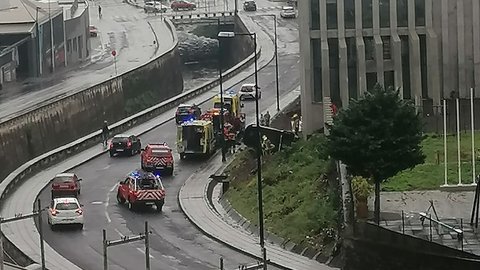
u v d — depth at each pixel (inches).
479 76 3472.0
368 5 3449.8
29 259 2613.2
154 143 4173.2
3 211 3142.2
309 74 3459.6
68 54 6235.2
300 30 3508.9
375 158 2380.7
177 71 6579.7
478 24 3449.8
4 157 4170.8
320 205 2736.2
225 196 3248.0
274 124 4077.3
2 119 4308.6
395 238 2285.9
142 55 6427.2
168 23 7436.0
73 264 2561.5
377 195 2409.0
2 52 5502.0
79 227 2928.2
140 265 2549.2
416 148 2416.3
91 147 4151.1
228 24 7647.6
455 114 3336.6
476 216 2342.5
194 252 2664.9
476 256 2145.7
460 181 2679.6
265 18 7568.9
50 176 3654.0
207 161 3806.6
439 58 3479.3
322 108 3467.0
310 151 3218.5
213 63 7529.5
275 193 3016.7
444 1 3449.8
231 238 2763.3
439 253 2203.5
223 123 3762.3
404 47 3476.9
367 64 3452.3
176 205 3198.8
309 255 2549.2
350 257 2379.4
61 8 6146.7
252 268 2094.0
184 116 4574.3
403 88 3491.6
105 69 5944.9
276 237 2714.1
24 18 5713.6
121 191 3228.3
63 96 4933.6
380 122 2400.3
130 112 5684.1
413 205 2546.8
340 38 3449.8
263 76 5674.2
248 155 3585.1
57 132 4766.2
